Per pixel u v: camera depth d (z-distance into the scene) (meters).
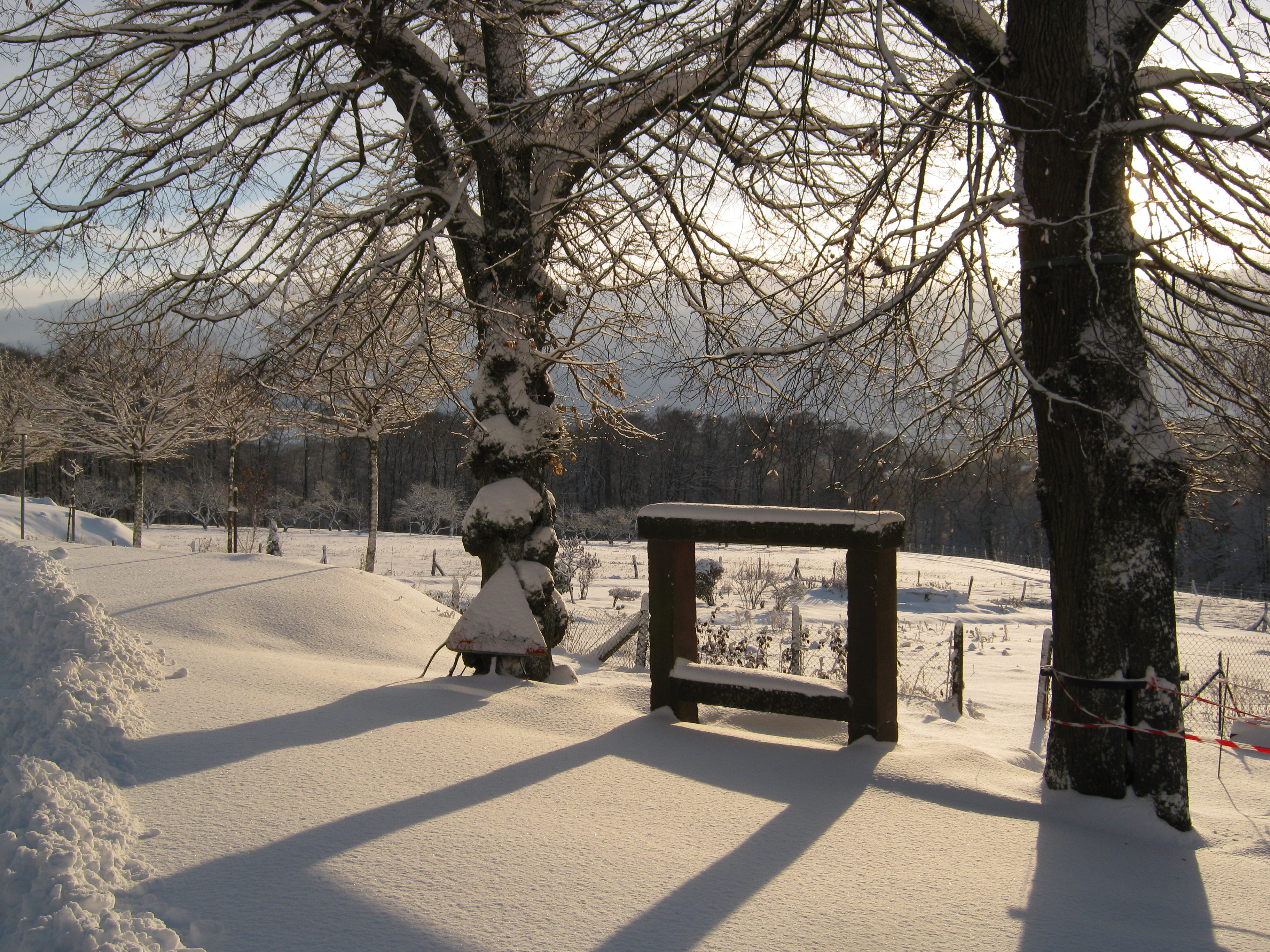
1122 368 4.36
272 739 4.57
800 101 6.26
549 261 8.24
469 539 6.84
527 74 6.81
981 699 9.85
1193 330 5.80
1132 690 4.29
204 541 31.97
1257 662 14.92
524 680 6.37
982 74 4.68
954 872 3.45
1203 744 7.39
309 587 8.81
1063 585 4.49
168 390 8.69
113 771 3.93
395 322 8.88
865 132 4.95
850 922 2.96
